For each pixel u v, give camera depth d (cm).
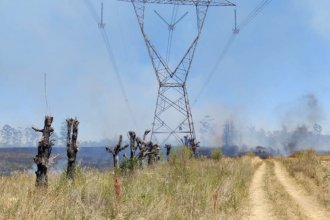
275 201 2278
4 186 1552
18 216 1110
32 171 2133
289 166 4716
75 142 1878
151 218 1409
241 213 1866
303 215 1911
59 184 1620
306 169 4006
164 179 2414
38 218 1116
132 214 1402
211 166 3619
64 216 1200
